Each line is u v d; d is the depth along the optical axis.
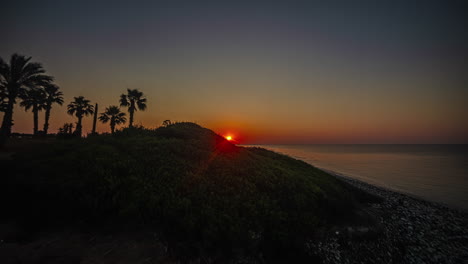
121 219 5.26
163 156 8.94
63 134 23.47
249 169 10.11
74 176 6.06
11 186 5.52
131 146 9.60
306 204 7.99
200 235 5.12
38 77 22.30
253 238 5.52
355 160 54.88
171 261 4.41
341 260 6.27
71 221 5.09
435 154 85.62
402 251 7.64
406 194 18.94
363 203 13.29
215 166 9.34
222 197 6.69
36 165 6.73
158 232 5.06
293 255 5.59
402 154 84.94
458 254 8.02
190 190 6.56
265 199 7.30
